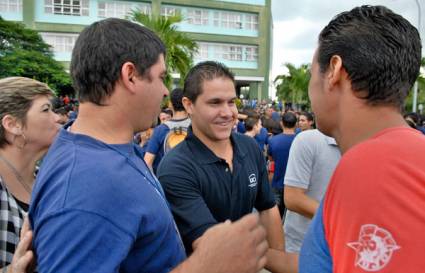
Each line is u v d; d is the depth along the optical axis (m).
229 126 1.99
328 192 0.89
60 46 33.56
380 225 0.76
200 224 1.69
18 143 1.97
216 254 1.05
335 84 0.99
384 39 0.92
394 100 0.94
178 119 4.04
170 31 10.23
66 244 0.95
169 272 1.08
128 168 1.13
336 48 0.97
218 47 37.59
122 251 0.99
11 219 1.76
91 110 1.20
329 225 0.87
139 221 1.05
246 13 37.88
